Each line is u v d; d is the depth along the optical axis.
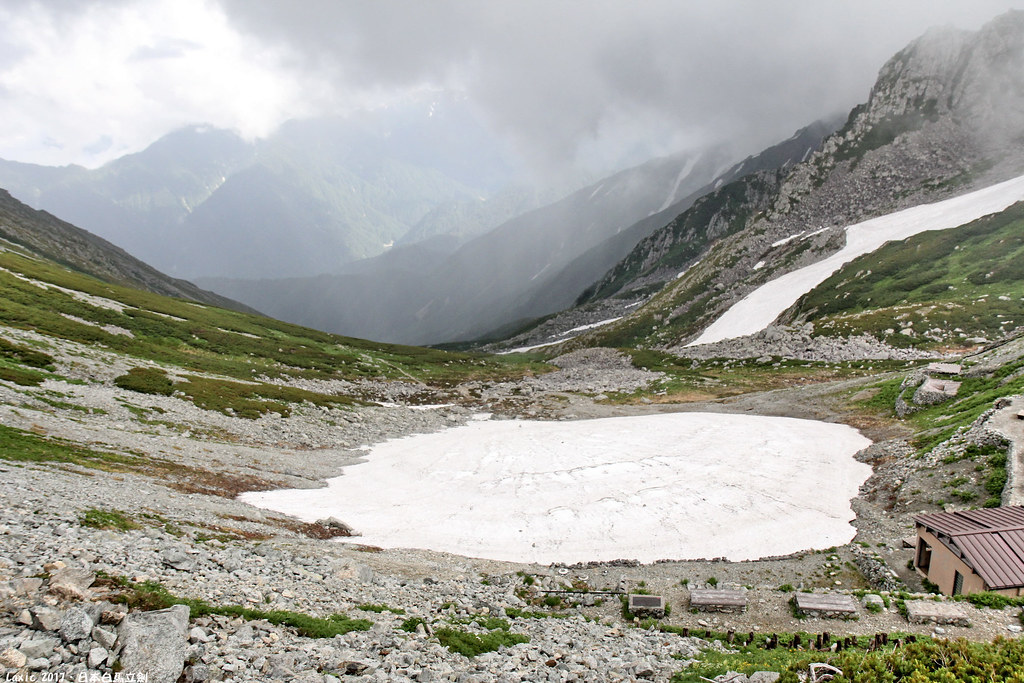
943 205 170.00
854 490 45.56
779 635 24.44
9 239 155.50
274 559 25.08
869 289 130.38
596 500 46.22
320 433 71.38
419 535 40.16
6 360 60.44
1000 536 28.00
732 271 197.75
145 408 60.31
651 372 126.44
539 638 22.59
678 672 19.62
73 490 27.14
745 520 41.78
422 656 17.91
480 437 69.25
